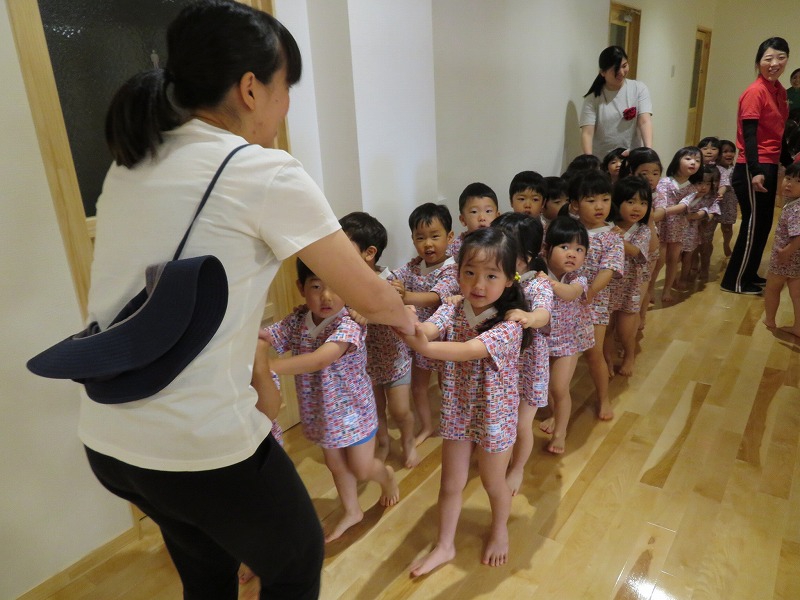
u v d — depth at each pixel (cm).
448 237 216
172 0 176
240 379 85
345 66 213
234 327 81
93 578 163
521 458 186
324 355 144
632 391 257
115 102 80
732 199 443
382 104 229
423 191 263
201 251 78
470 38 304
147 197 79
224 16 79
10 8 130
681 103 659
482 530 175
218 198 77
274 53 84
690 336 314
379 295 97
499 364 140
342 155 227
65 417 153
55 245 145
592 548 165
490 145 341
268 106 88
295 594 103
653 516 177
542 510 182
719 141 431
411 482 201
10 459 144
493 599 149
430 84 255
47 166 141
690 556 160
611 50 374
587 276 223
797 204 289
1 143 132
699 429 224
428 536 174
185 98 82
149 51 171
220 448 82
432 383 276
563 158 437
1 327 137
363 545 171
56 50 149
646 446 215
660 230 355
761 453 207
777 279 305
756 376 265
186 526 99
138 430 81
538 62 373
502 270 139
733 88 738
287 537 96
